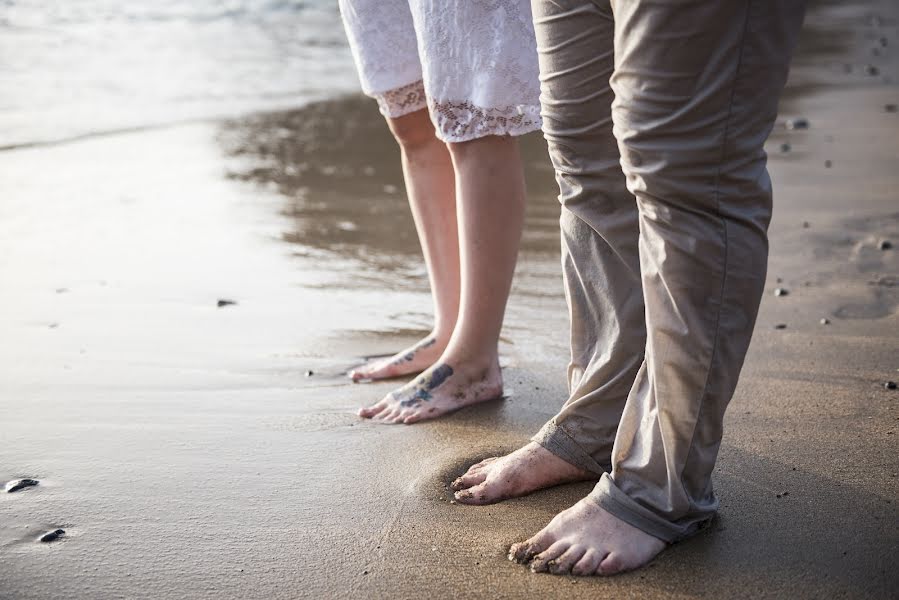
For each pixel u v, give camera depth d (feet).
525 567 4.81
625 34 4.21
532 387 7.32
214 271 10.44
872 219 11.61
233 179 14.69
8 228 12.08
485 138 6.46
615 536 4.82
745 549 4.87
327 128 18.54
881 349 7.68
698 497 4.85
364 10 6.88
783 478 5.60
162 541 5.11
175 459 6.14
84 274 10.31
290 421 6.77
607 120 4.95
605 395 5.48
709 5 3.94
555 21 4.88
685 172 4.21
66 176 14.75
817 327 8.26
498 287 6.82
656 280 4.47
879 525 5.06
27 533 5.21
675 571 4.70
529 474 5.59
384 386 7.46
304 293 9.73
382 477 5.88
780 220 11.74
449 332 7.62
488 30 6.02
